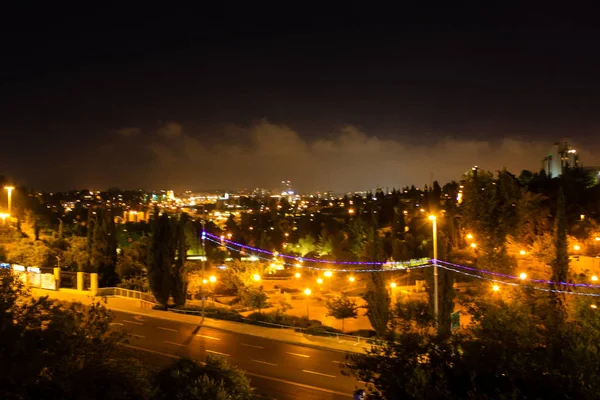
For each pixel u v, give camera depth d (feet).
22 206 255.09
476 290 97.35
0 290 35.32
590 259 129.49
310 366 77.92
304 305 146.30
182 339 93.30
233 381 41.37
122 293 137.49
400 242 195.52
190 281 147.13
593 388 22.90
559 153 398.01
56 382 31.60
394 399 27.37
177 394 36.17
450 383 26.53
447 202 306.35
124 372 35.76
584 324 29.45
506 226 103.35
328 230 291.38
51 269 146.41
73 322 36.35
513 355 26.30
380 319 92.38
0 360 30.04
